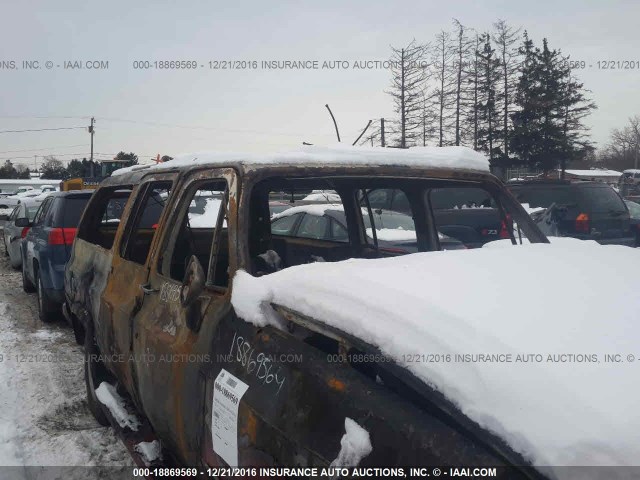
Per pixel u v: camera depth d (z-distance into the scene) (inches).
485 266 83.7
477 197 330.6
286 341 76.5
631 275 85.0
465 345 58.0
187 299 90.1
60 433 155.4
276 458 70.1
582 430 49.2
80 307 168.2
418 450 56.8
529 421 51.0
